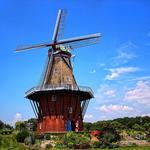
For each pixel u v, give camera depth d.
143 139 56.84
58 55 61.22
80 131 54.19
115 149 43.53
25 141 48.25
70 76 60.72
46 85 57.66
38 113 60.44
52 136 51.31
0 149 41.31
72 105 58.16
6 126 74.94
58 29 62.62
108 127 54.28
